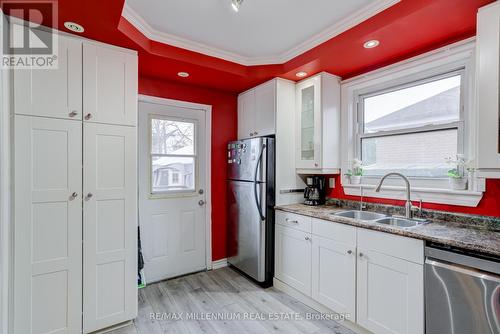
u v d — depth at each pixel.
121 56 2.11
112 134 2.04
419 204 2.21
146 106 2.88
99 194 1.98
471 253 1.44
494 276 1.34
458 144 2.03
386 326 1.80
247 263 2.99
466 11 1.64
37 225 1.76
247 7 1.92
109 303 2.03
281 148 2.90
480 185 1.86
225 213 3.45
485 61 1.55
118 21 1.74
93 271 1.96
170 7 1.92
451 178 1.99
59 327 1.83
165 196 2.99
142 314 2.30
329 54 2.28
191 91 3.16
